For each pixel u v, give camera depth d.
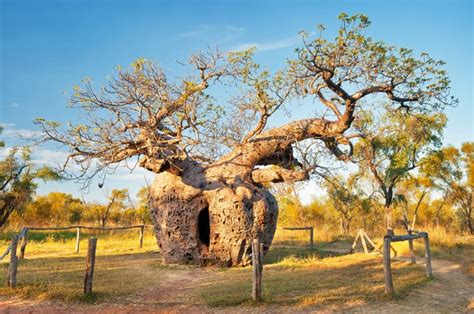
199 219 12.33
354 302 7.31
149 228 24.27
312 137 13.08
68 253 14.73
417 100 12.68
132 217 35.69
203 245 12.12
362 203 23.64
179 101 11.21
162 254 12.56
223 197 11.79
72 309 6.79
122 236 21.59
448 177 25.41
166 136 11.98
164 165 11.98
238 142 12.80
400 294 7.92
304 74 12.11
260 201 12.01
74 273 9.97
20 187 23.20
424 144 19.09
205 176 12.46
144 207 33.22
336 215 30.41
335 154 13.63
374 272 10.38
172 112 11.47
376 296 7.70
